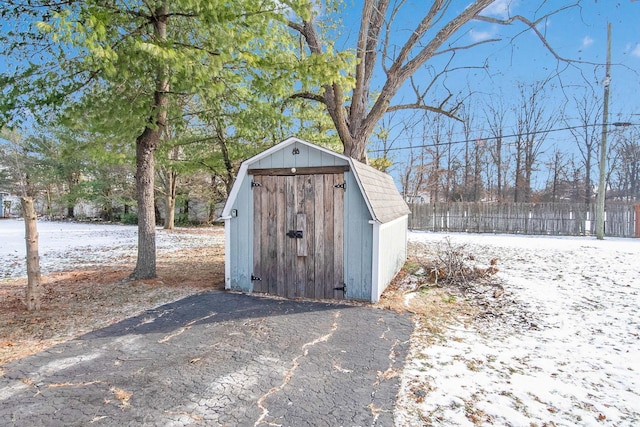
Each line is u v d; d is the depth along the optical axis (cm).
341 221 509
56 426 210
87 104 532
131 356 313
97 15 392
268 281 542
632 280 626
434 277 631
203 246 1155
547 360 313
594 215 1412
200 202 2377
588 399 249
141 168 618
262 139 977
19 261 825
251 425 214
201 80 477
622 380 278
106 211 2538
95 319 413
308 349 333
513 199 2267
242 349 331
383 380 273
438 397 248
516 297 524
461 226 1681
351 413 228
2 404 233
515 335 377
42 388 255
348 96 1003
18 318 411
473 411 231
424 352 328
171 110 708
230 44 484
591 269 729
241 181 554
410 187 2469
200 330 381
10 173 2595
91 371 283
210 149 1139
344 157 497
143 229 623
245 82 667
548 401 245
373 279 495
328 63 555
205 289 564
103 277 639
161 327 389
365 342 351
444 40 807
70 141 748
